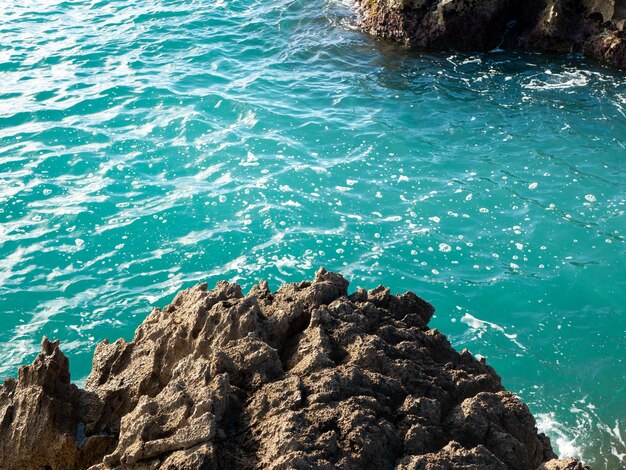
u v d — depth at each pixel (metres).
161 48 25.55
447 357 9.56
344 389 8.09
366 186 18.80
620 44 24.67
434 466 7.20
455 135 21.05
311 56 25.61
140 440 7.43
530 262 16.45
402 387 8.37
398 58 25.59
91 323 14.56
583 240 17.02
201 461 7.02
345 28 27.44
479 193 18.53
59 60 24.39
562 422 12.74
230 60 25.11
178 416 7.59
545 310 15.24
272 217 17.50
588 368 13.91
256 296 10.18
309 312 9.56
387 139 20.75
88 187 18.34
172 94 22.53
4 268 15.77
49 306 14.91
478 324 14.87
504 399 8.56
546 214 17.80
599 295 15.62
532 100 22.81
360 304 9.82
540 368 13.89
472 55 25.80
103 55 24.88
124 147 19.95
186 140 20.38
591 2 25.33
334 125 21.42
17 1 28.44
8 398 8.94
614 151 20.25
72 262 16.08
